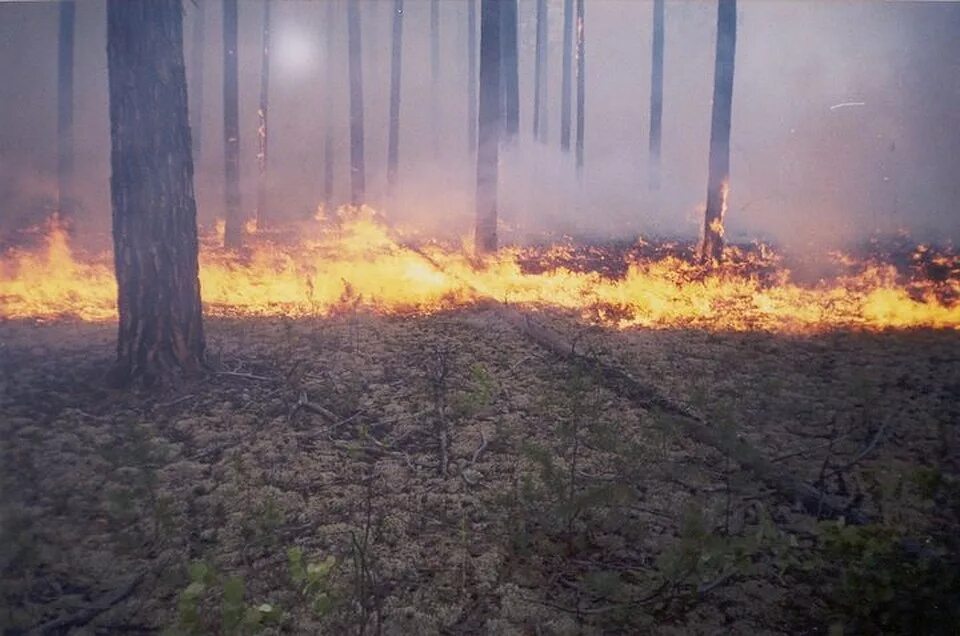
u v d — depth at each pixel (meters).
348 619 3.40
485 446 5.29
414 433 5.56
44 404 5.75
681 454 5.19
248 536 4.08
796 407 5.98
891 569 3.31
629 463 4.91
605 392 6.27
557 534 4.20
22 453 4.91
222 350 7.10
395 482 4.80
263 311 8.95
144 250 6.17
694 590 3.57
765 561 3.92
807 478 4.81
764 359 7.27
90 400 5.93
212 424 5.59
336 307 9.07
